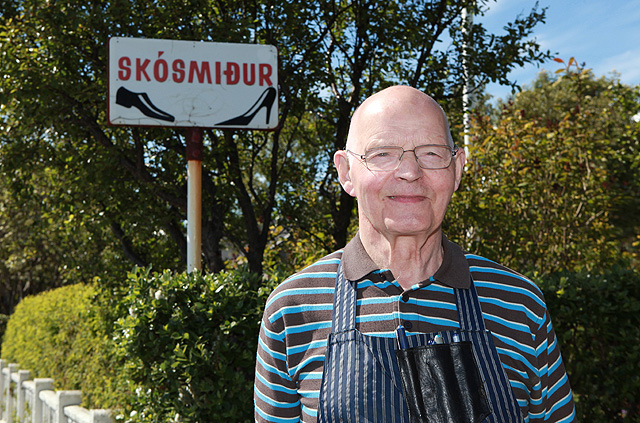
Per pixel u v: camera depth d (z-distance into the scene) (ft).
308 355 4.60
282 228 19.90
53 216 19.29
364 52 18.83
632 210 31.04
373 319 4.51
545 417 4.84
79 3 15.42
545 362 4.63
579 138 20.77
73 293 24.12
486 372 4.29
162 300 10.80
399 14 18.20
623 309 11.03
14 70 14.60
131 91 12.70
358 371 4.35
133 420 12.07
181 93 12.90
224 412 10.56
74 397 19.48
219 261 17.58
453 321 4.48
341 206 19.52
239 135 17.79
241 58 13.19
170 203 17.16
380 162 4.55
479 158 19.89
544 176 20.29
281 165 20.22
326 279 4.80
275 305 4.81
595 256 19.51
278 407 4.79
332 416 4.36
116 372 17.01
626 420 10.93
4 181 19.42
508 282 4.66
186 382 10.68
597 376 11.28
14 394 28.04
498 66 18.39
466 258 4.80
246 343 11.03
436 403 4.17
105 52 15.05
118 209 17.52
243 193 17.48
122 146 16.85
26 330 29.63
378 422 4.24
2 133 16.65
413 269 4.67
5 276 51.83
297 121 20.67
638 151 21.16
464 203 17.80
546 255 19.27
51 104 15.39
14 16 16.70
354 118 4.83
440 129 4.61
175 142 17.15
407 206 4.50
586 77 22.80
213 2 17.22
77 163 16.70
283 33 17.24
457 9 18.71
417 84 18.99
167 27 15.72
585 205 20.84
